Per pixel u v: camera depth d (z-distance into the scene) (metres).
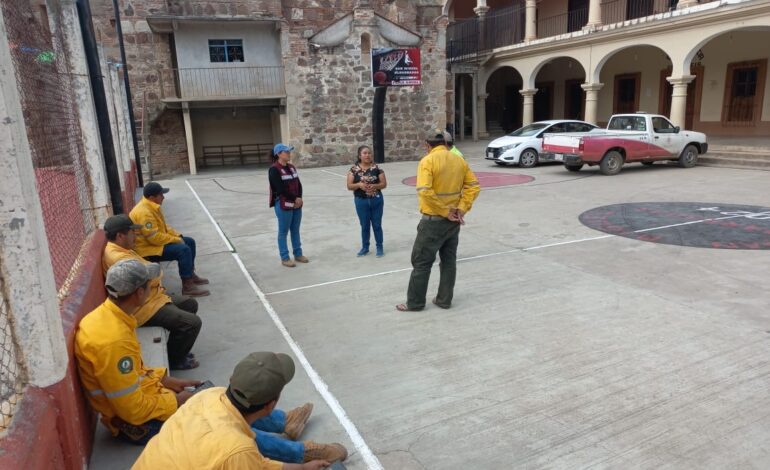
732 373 3.70
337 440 3.12
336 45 18.39
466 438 3.10
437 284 5.87
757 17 14.11
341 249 7.46
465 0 28.58
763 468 2.75
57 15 4.74
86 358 2.63
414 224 8.88
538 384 3.65
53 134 3.79
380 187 6.86
